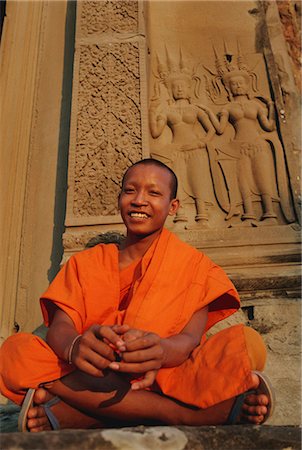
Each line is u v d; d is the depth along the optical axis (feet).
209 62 10.66
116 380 4.03
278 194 8.93
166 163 9.43
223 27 11.05
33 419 4.00
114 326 3.83
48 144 9.87
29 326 8.08
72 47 10.89
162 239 5.05
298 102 9.89
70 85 10.40
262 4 11.09
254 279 7.57
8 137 10.05
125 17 10.03
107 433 3.39
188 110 9.92
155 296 4.58
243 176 9.09
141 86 9.23
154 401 4.08
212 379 3.94
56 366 4.11
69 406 4.12
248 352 3.98
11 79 10.85
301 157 9.21
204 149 9.52
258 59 10.49
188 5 11.39
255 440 3.53
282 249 8.04
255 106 9.81
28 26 11.54
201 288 4.79
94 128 8.83
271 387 3.85
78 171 8.44
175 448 3.34
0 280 8.57
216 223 8.86
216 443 3.47
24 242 8.95
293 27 11.66
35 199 9.37
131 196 5.16
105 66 9.45
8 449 3.15
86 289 4.73
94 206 8.14
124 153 8.57
